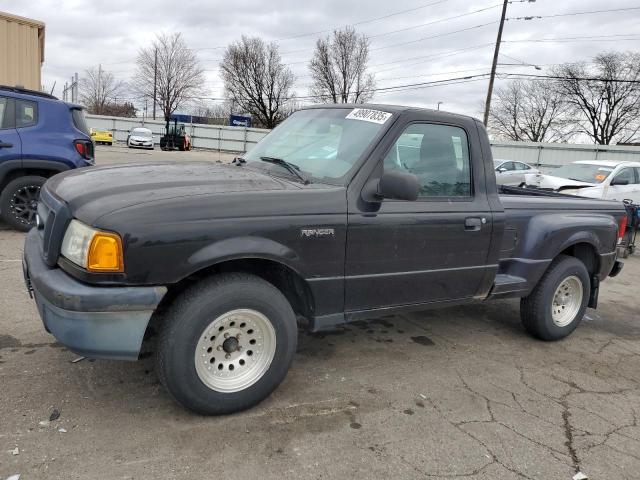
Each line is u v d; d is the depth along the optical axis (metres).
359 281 3.37
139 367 3.57
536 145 29.17
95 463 2.56
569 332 4.86
